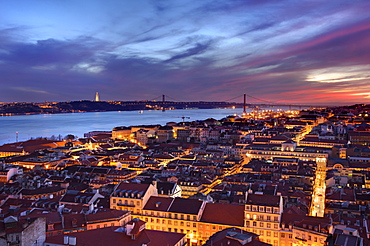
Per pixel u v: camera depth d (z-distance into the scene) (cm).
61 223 14812
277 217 16025
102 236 12144
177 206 18038
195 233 17125
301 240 14962
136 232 12012
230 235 12194
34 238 11775
